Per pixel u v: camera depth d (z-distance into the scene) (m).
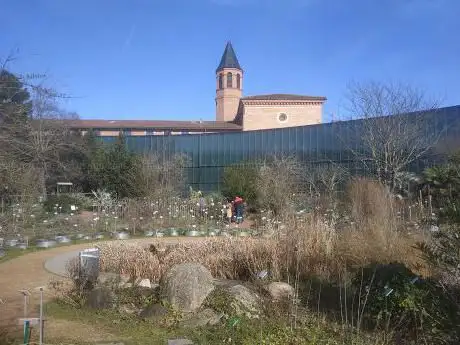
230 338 5.04
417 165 22.80
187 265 6.25
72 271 7.81
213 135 35.34
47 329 5.47
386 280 5.52
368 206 11.89
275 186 19.52
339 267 7.33
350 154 27.61
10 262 10.66
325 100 53.25
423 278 5.62
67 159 32.41
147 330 5.41
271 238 8.52
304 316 5.73
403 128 22.36
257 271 7.50
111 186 26.95
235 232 15.48
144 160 25.70
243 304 5.88
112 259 8.46
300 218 10.42
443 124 23.11
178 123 57.97
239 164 27.61
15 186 13.30
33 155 23.30
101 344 4.97
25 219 15.65
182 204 20.75
